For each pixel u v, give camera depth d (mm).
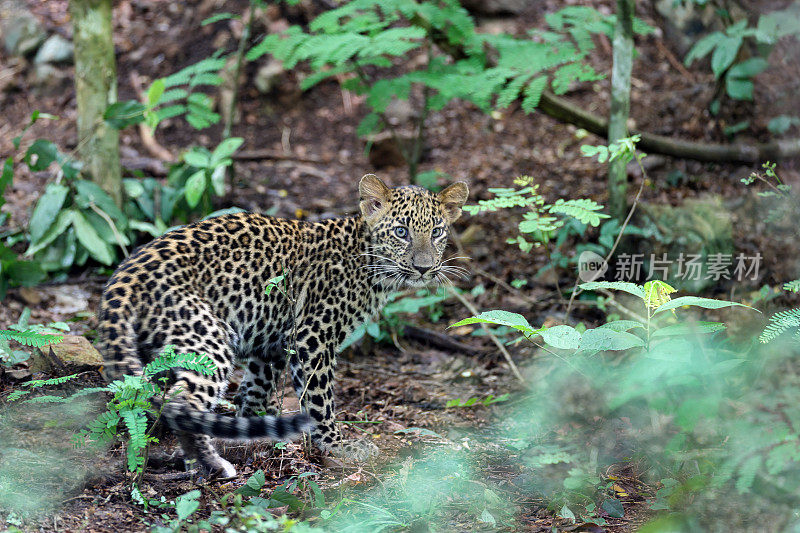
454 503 7230
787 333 8094
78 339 9312
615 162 12500
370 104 13273
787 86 15430
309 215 15016
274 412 9234
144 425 6586
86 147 13648
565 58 12227
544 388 9859
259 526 5844
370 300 9039
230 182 15656
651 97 17344
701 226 12828
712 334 8820
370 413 9797
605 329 7352
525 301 12828
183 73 14195
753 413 7242
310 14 18234
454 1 13094
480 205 9594
